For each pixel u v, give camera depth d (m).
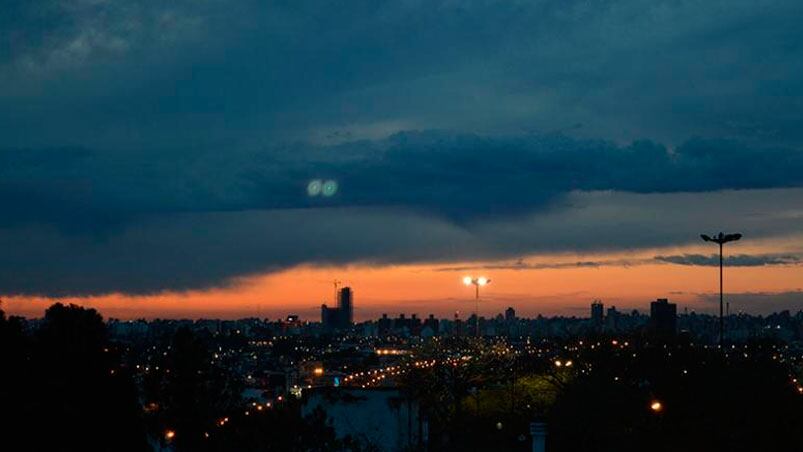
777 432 39.59
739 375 43.12
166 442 42.28
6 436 36.31
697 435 41.09
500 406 55.62
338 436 43.31
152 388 41.75
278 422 29.52
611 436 44.28
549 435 45.41
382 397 44.19
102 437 39.94
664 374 48.12
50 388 37.94
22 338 38.56
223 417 41.09
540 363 57.12
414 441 44.66
